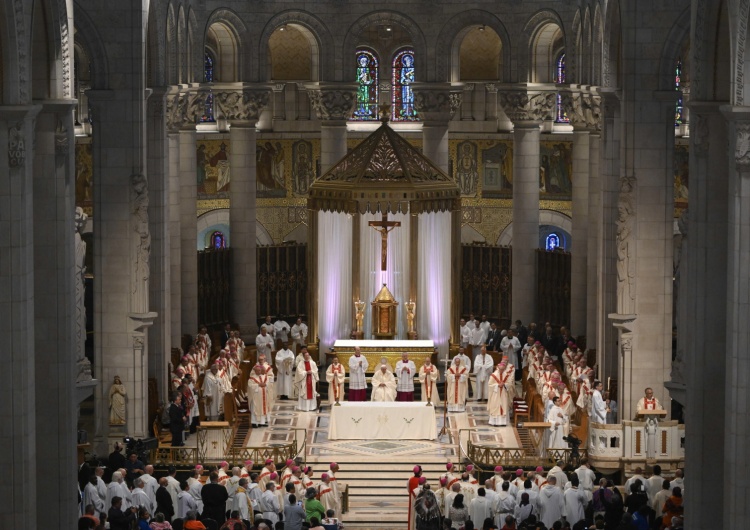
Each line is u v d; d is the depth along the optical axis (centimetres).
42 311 3247
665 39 4366
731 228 2916
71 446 3284
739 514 2925
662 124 4391
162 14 4894
